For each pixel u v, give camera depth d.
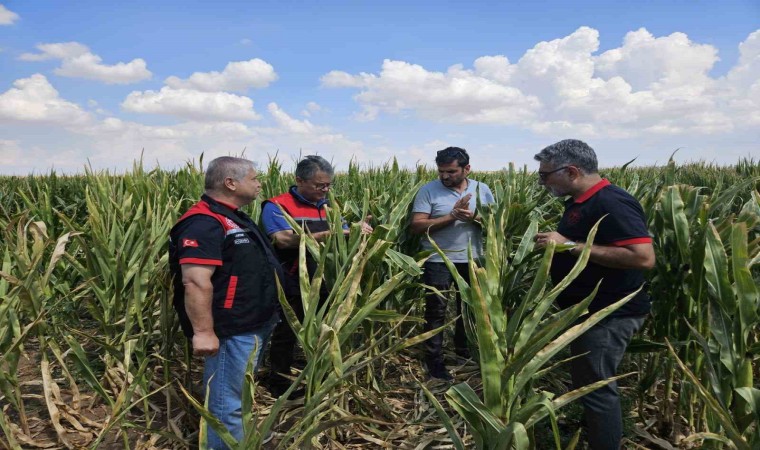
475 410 1.79
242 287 2.35
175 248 2.37
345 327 2.22
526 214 3.63
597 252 2.29
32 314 2.64
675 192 2.74
